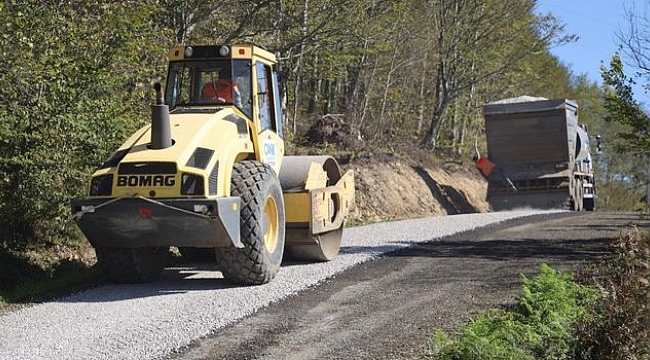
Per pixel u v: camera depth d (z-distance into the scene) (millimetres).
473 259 14586
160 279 12797
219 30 25297
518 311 9344
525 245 16859
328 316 9875
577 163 33781
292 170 13977
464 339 7730
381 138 38906
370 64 38000
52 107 12945
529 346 8258
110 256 12016
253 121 12781
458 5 41531
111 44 14766
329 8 26609
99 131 13797
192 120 12055
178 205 10930
